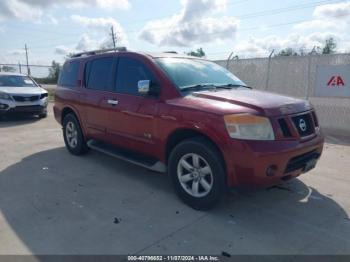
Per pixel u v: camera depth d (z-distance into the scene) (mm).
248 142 3406
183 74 4504
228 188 3736
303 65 9969
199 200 3857
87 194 4434
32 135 8523
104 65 5430
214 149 3668
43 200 4230
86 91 5688
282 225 3584
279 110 3645
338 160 6176
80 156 6297
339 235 3385
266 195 4375
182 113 3900
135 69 4777
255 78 11188
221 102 3814
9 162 5945
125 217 3758
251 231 3451
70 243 3219
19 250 3100
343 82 9102
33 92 11250
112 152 5227
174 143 4223
